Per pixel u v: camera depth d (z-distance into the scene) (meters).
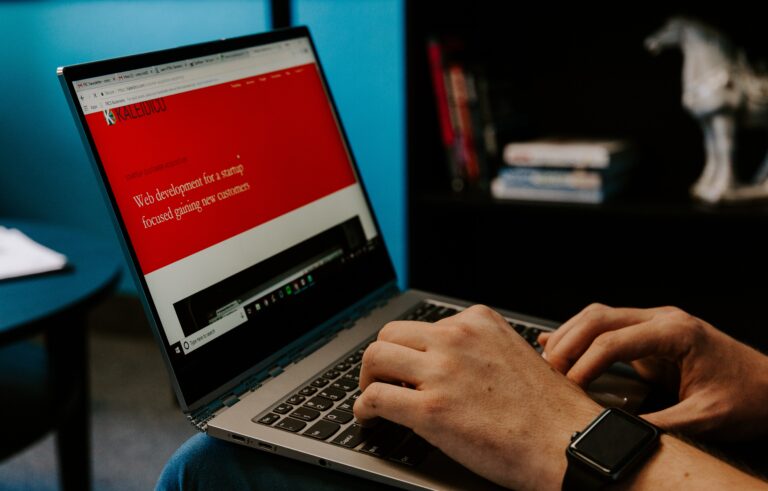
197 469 0.59
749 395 0.65
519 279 1.93
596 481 0.50
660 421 0.63
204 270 0.71
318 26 1.91
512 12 1.82
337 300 0.86
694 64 1.52
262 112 0.83
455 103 1.66
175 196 0.71
